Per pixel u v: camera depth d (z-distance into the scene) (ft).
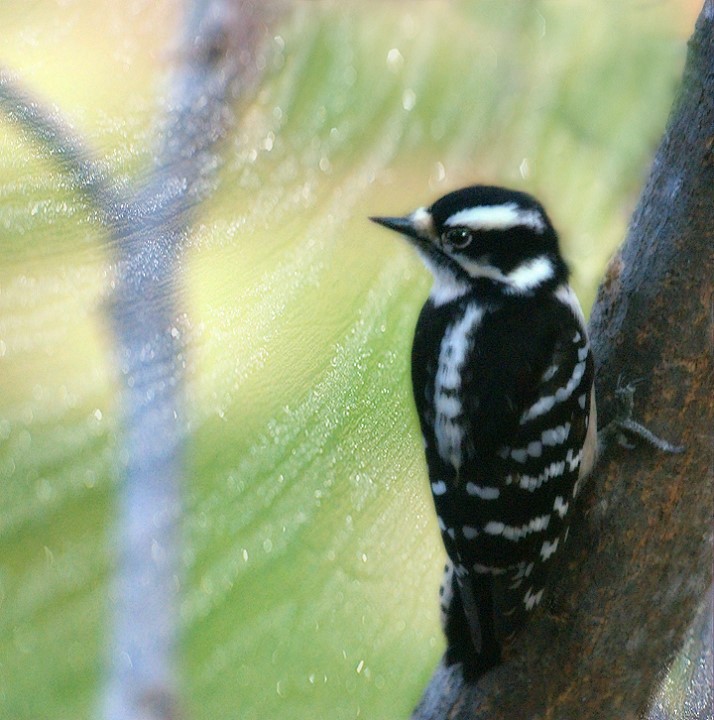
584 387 14.70
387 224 14.71
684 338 14.66
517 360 14.70
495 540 14.69
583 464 14.69
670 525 14.67
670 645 14.70
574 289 14.79
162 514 14.60
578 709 14.70
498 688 14.70
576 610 14.69
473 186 14.73
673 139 14.66
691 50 14.65
